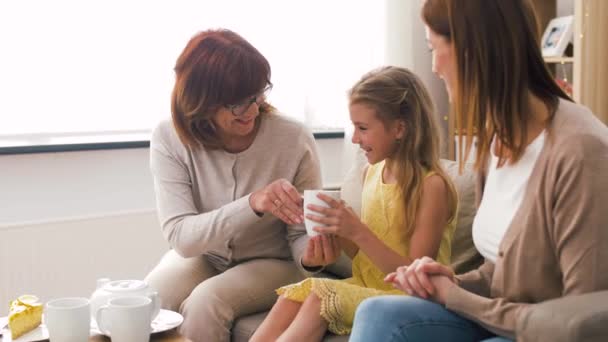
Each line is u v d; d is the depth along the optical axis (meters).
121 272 2.87
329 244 1.90
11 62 2.76
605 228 1.20
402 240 1.97
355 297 1.74
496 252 1.45
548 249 1.29
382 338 1.34
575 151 1.24
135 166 2.98
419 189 1.92
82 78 2.89
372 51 3.36
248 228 2.13
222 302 1.93
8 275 2.64
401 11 3.38
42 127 2.85
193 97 2.00
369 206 2.04
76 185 2.85
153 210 2.92
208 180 2.15
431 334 1.35
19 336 1.58
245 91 1.98
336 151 3.45
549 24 3.21
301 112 3.26
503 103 1.34
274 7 3.15
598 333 1.06
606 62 2.87
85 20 2.86
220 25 3.06
